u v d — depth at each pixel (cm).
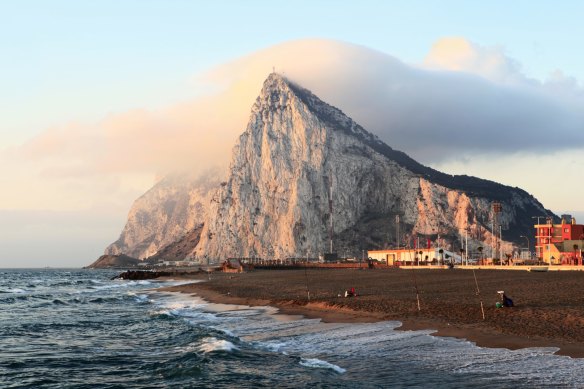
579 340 2717
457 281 7356
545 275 7675
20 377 2908
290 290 8006
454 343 2916
